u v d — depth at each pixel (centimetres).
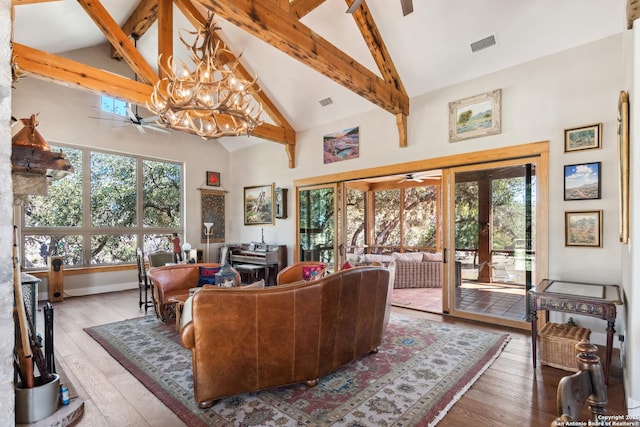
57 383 219
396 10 420
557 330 306
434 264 664
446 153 474
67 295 589
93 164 634
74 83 407
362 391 251
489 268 437
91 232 629
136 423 215
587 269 360
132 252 681
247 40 536
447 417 219
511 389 255
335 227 616
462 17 396
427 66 463
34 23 466
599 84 356
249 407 230
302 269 455
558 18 361
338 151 611
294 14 321
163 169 734
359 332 292
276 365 242
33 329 234
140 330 400
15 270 210
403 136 511
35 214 568
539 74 395
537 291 301
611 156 347
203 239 783
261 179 762
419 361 305
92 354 329
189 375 281
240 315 227
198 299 218
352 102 571
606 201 349
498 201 430
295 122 669
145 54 647
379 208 913
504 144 421
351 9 282
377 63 465
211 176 805
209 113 373
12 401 132
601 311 267
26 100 546
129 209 680
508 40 398
